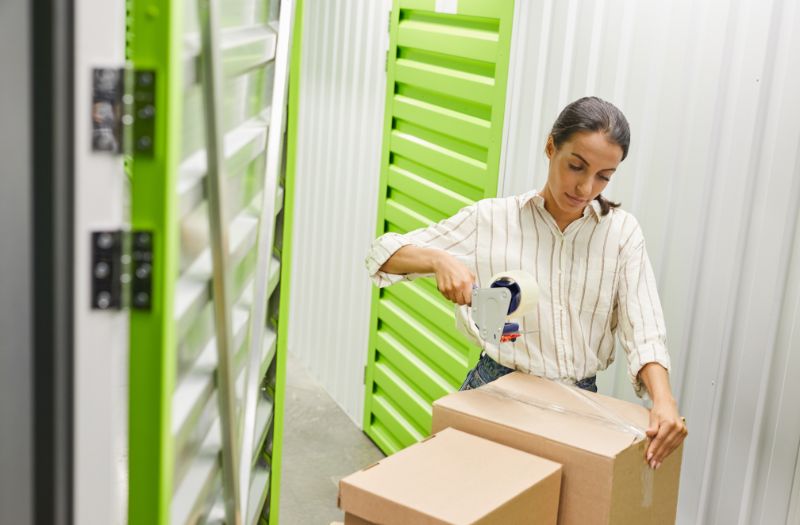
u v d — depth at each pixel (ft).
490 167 10.42
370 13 13.48
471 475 5.41
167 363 3.43
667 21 8.06
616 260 7.04
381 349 13.30
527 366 7.15
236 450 4.72
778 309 7.21
